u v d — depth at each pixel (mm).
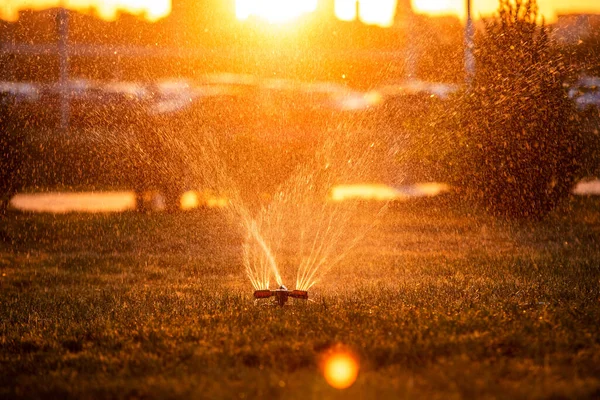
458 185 35125
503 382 13312
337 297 20625
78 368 15062
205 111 36875
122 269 25703
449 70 49438
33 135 41344
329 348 15352
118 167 41750
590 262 25625
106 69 64125
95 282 23953
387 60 67062
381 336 15906
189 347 15734
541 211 33531
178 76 64750
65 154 41406
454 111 34625
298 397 12719
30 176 40781
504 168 33375
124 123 39906
